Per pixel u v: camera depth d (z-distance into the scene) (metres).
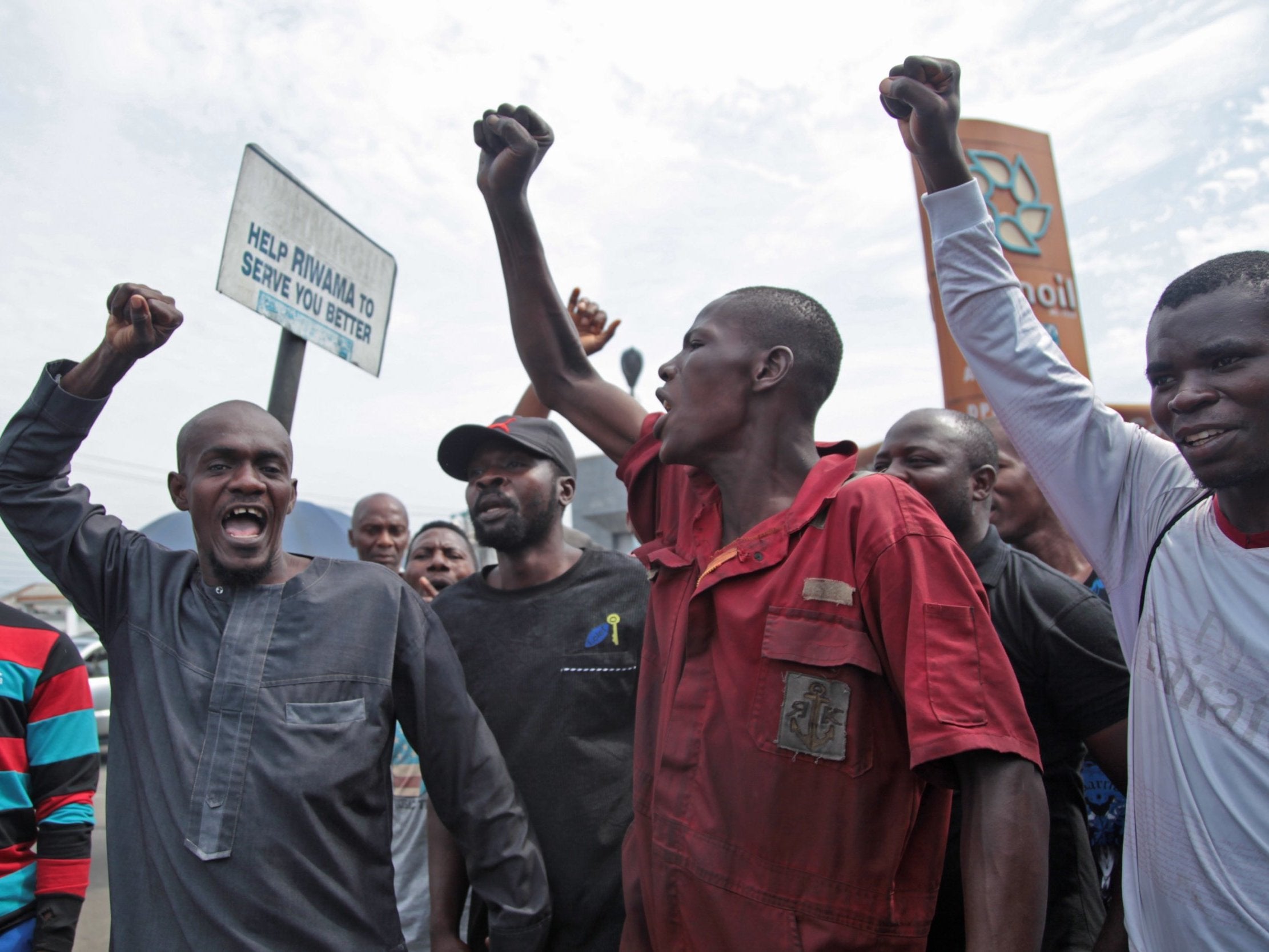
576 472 2.64
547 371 2.12
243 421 1.85
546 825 2.10
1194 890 1.20
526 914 1.87
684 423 1.54
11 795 2.21
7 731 2.22
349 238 3.08
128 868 1.67
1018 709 1.26
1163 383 1.25
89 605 1.90
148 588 1.85
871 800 1.29
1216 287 1.19
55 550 1.88
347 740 1.73
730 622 1.41
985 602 1.34
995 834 1.19
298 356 2.83
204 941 1.58
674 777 1.42
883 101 1.61
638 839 1.53
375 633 1.85
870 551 1.33
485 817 1.90
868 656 1.31
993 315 1.60
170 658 1.77
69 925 2.20
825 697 1.30
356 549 3.95
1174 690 1.26
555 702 2.19
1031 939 1.16
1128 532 1.46
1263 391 1.14
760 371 1.51
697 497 1.72
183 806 1.65
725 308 1.57
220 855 1.61
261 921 1.59
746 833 1.32
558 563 2.47
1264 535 1.21
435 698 1.92
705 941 1.34
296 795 1.65
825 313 1.58
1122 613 1.47
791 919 1.27
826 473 1.44
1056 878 1.77
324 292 2.94
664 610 1.62
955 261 1.63
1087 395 1.54
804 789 1.29
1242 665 1.19
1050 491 1.55
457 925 2.15
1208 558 1.27
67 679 2.34
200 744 1.69
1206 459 1.18
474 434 2.48
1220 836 1.18
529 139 1.89
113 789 1.75
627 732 2.20
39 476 1.87
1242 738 1.17
